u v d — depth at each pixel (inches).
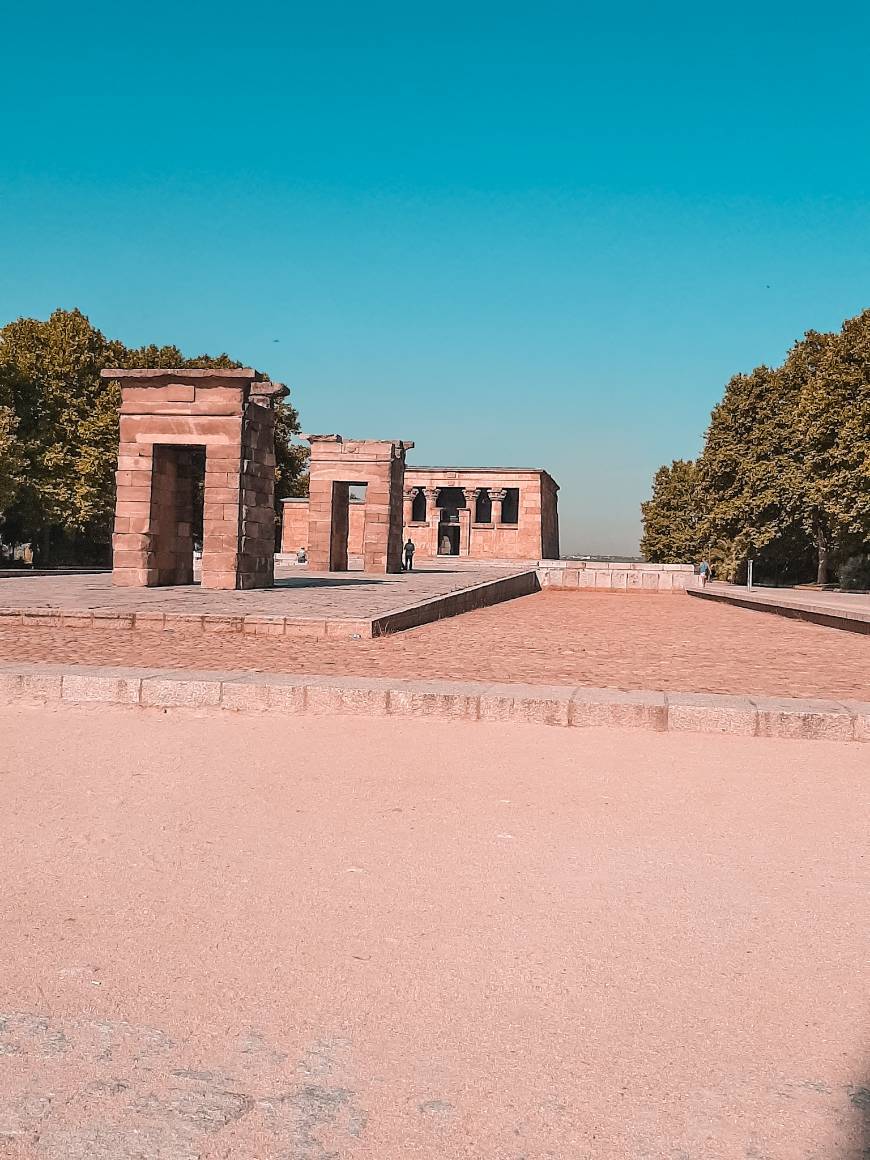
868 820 240.4
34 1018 139.9
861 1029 138.9
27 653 511.8
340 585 1130.0
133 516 1011.3
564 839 223.1
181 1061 129.2
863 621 798.5
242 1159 109.5
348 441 1720.0
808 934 170.9
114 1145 111.3
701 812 245.9
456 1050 133.0
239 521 996.6
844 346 1750.7
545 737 336.5
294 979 153.3
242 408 995.9
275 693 378.3
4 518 1908.2
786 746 326.3
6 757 302.5
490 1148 112.2
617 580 1786.4
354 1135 114.0
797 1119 117.6
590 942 167.3
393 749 315.6
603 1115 118.4
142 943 166.4
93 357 1979.6
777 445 2055.9
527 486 2974.9
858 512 1646.2
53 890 190.9
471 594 1018.7
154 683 385.7
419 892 189.9
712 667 514.9
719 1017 142.0
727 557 2219.5
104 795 259.0
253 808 247.4
